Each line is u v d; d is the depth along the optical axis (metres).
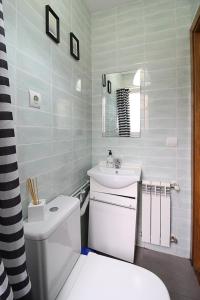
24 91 0.89
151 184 1.66
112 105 1.83
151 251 1.75
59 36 1.19
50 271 0.80
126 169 1.69
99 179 1.58
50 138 1.13
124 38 1.74
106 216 1.62
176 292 1.32
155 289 0.84
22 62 0.87
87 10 1.75
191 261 1.60
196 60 1.44
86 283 0.89
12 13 0.80
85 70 1.71
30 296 0.63
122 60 1.76
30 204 0.87
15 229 0.59
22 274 0.60
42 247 0.76
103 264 1.01
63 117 1.30
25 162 0.91
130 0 1.69
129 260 1.55
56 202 1.08
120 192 1.56
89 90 1.83
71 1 1.40
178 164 1.64
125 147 1.80
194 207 1.52
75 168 1.52
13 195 0.59
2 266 0.48
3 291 0.47
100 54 1.84
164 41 1.61
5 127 0.57
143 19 1.67
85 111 1.73
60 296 0.83
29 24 0.91
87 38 1.75
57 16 1.15
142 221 1.71
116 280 0.90
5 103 0.57
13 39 0.81
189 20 1.53
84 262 1.03
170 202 1.65
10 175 0.58
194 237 1.53
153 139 1.70
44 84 1.05
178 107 1.60
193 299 1.27
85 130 1.74
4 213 0.58
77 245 1.08
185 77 1.57
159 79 1.65
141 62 1.70
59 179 1.26
